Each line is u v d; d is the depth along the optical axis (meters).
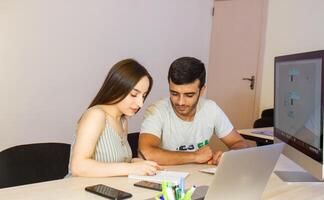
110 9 3.81
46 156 1.64
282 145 1.10
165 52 4.50
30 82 3.26
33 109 3.31
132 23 4.05
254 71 4.69
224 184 0.97
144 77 1.52
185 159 1.70
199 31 4.95
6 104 3.13
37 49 3.27
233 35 4.90
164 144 1.92
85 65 3.66
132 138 2.05
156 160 1.68
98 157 1.57
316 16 4.12
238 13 4.82
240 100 4.87
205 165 1.70
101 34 3.76
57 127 3.51
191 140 1.94
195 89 1.73
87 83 3.71
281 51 4.42
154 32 4.31
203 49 5.07
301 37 4.25
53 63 3.40
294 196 1.31
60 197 1.17
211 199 0.97
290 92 1.55
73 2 3.48
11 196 1.16
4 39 3.06
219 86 5.11
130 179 1.40
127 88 1.50
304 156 1.39
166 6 4.41
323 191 1.38
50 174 1.63
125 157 1.66
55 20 3.36
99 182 1.35
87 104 3.73
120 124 1.67
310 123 1.34
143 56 4.23
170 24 4.50
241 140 2.02
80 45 3.59
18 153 1.55
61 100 3.51
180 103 1.76
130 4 4.00
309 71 1.36
